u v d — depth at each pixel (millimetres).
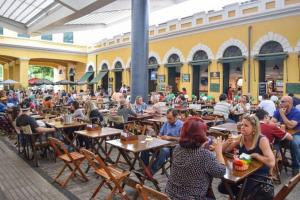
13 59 31141
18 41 28078
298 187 5820
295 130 6465
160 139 5926
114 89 26375
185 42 18906
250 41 15148
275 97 12203
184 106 13023
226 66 16688
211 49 17188
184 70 19000
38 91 27125
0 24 24906
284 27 13703
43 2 18594
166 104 14773
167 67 20297
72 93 23656
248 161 3814
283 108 6594
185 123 3330
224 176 3459
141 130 7715
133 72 13344
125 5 19391
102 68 28656
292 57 13445
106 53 27828
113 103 16516
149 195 2959
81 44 31562
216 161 3186
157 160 5977
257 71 14883
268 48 14562
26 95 21031
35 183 6109
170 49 20062
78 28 26547
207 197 3320
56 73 44281
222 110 10188
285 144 6418
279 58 13898
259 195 3789
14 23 25234
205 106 14156
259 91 14742
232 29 16031
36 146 7555
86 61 31891
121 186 5047
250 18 15039
